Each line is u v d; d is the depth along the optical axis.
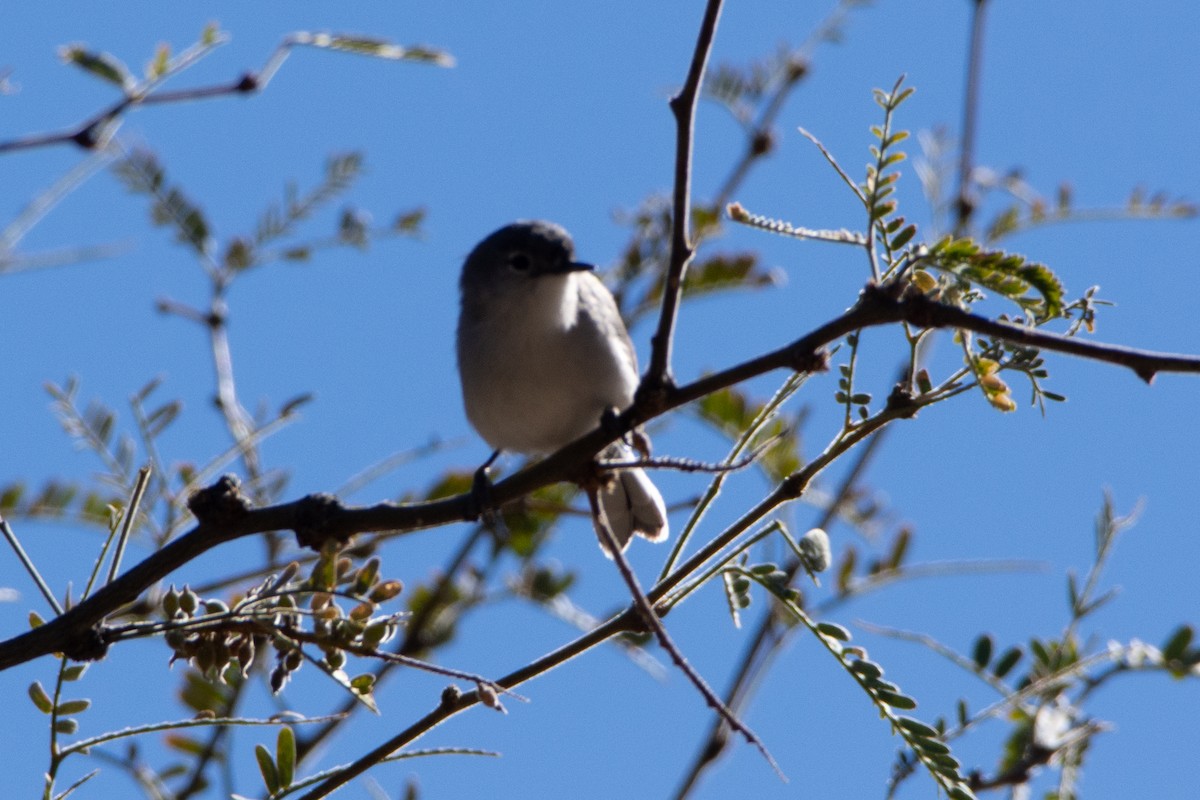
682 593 7.41
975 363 7.14
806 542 7.26
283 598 7.19
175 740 10.55
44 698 7.05
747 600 7.39
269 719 7.02
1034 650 9.06
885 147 7.03
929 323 6.70
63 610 7.41
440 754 7.12
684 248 7.32
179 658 7.26
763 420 7.81
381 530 7.78
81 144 8.64
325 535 7.67
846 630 7.14
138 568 7.45
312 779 7.12
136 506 7.68
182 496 9.59
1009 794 8.69
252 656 7.26
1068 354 6.49
